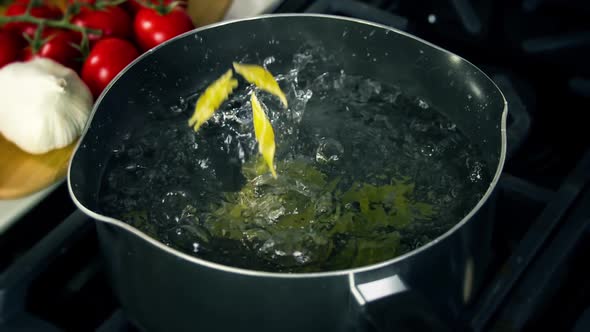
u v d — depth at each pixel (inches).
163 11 19.0
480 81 14.7
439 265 11.9
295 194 15.0
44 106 16.5
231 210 14.8
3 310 14.2
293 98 17.1
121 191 15.1
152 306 12.8
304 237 14.2
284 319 11.9
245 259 13.9
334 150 15.8
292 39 17.0
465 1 20.6
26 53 18.8
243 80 17.4
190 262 11.4
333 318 12.0
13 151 17.2
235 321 12.1
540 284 14.1
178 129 16.4
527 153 18.3
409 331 11.3
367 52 16.7
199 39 16.3
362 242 14.0
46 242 14.9
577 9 19.6
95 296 15.5
